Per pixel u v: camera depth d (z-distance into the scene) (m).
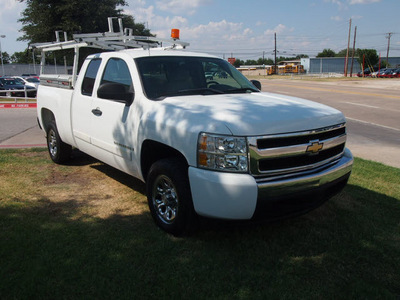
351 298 2.75
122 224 3.90
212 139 3.07
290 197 3.19
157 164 3.62
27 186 5.04
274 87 31.16
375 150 8.01
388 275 3.06
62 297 2.68
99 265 3.09
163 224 3.70
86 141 4.98
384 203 4.61
